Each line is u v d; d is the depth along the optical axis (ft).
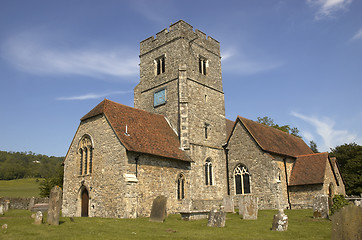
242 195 117.80
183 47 124.06
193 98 122.52
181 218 78.59
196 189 110.63
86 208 95.66
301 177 119.65
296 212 97.60
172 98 121.60
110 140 92.12
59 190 66.59
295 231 59.41
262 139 122.52
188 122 115.55
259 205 112.37
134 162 88.74
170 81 124.06
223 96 139.33
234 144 125.18
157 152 96.22
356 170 171.01
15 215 82.99
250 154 119.14
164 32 131.13
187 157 108.37
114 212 85.40
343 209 40.57
